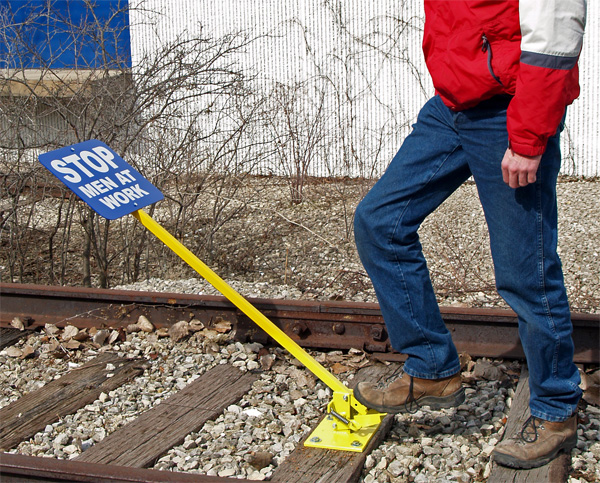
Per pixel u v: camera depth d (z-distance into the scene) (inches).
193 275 248.4
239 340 163.5
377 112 418.0
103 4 369.7
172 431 124.4
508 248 101.9
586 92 402.9
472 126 99.5
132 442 120.5
